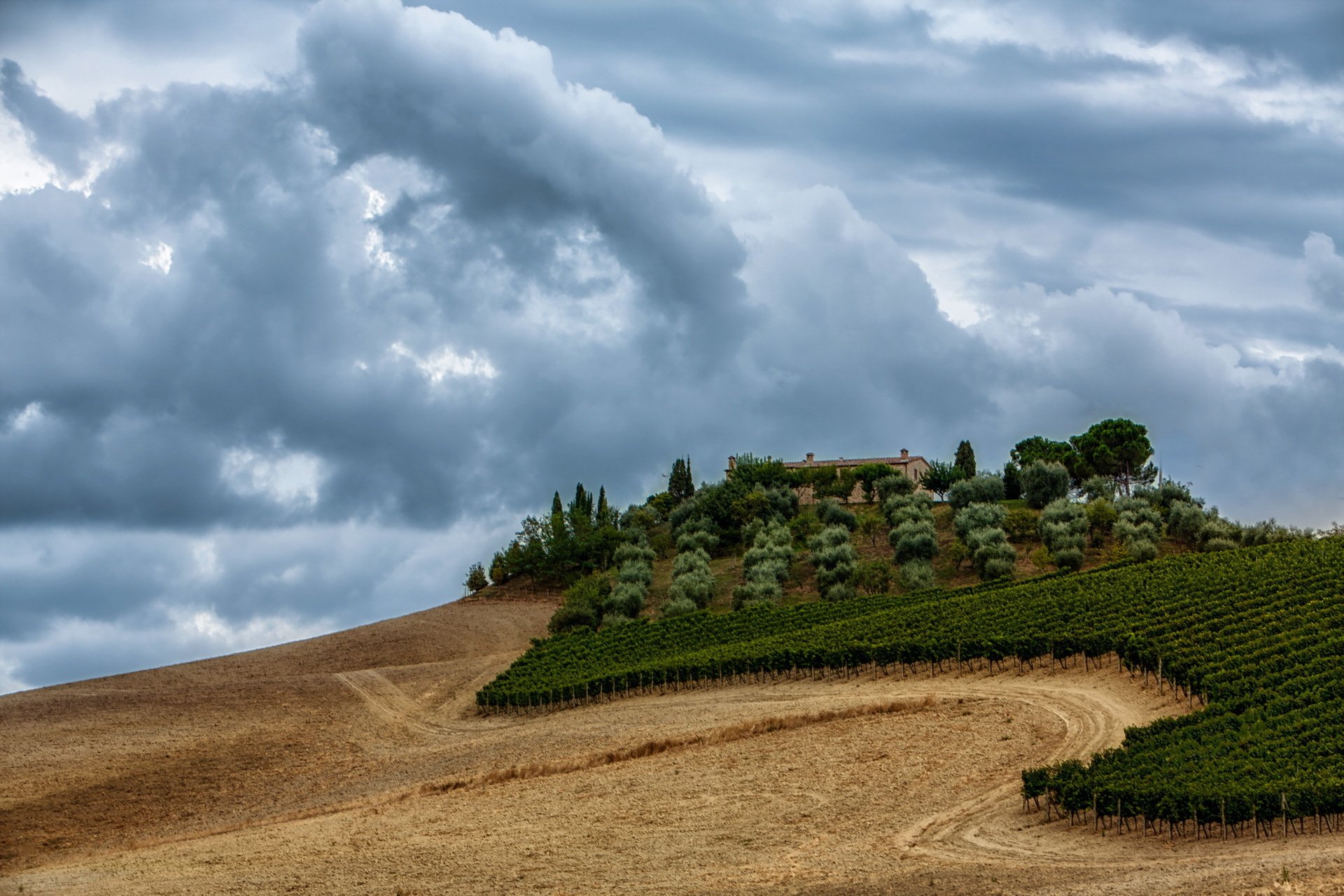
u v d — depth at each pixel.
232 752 63.47
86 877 42.03
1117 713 56.56
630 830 43.22
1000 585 97.25
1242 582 76.88
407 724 71.56
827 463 170.25
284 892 37.78
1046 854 37.00
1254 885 28.83
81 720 69.94
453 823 46.88
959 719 57.78
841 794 46.41
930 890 32.88
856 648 71.50
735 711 65.06
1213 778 39.91
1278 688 52.09
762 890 34.34
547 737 63.66
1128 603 75.94
